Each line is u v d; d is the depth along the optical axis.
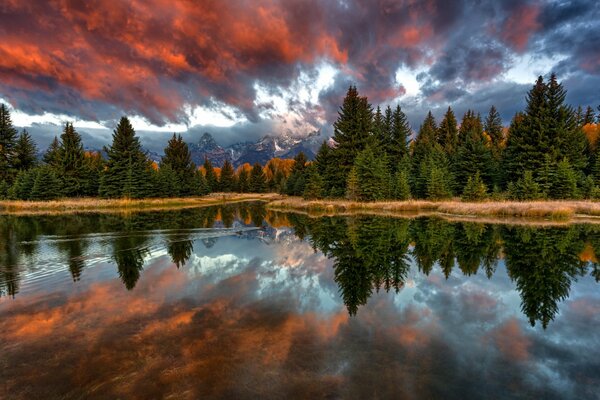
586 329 6.33
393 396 4.09
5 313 6.96
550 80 41.62
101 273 10.55
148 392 4.16
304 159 77.75
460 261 12.47
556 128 39.81
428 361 5.01
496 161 49.25
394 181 45.12
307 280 9.87
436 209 35.03
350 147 49.53
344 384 4.34
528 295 8.48
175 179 60.16
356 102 50.38
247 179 110.75
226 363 4.86
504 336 5.97
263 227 24.19
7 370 4.68
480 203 34.16
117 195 48.69
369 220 27.23
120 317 6.73
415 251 14.43
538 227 21.31
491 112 70.56
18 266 11.48
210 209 44.75
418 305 7.68
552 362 5.03
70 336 5.80
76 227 22.70
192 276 10.24
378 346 5.49
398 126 57.88
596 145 45.44
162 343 5.52
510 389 4.29
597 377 4.61
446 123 66.81
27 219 27.80
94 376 4.52
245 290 8.75
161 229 22.36
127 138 49.62
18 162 52.34
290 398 4.03
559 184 35.84
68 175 48.41
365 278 10.14
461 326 6.41
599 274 10.52
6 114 52.59
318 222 26.94
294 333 5.98
